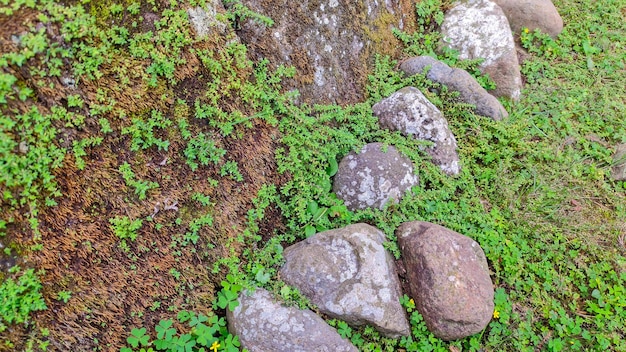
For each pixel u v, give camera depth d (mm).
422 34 960
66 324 515
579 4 1102
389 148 737
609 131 876
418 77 849
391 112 781
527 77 968
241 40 662
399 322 598
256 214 654
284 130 692
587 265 724
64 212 511
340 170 726
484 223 731
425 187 768
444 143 772
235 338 574
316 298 600
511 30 1019
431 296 606
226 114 612
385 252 637
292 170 683
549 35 1018
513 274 700
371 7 844
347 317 594
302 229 685
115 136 537
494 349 640
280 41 703
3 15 458
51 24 479
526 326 657
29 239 490
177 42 557
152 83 548
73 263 520
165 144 567
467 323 602
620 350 640
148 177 564
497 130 831
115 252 546
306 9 736
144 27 542
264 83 672
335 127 769
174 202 583
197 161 601
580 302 694
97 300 534
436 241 632
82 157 518
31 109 475
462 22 952
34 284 489
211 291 613
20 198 481
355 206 710
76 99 499
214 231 613
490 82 914
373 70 852
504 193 775
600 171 815
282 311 578
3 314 473
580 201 786
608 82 965
